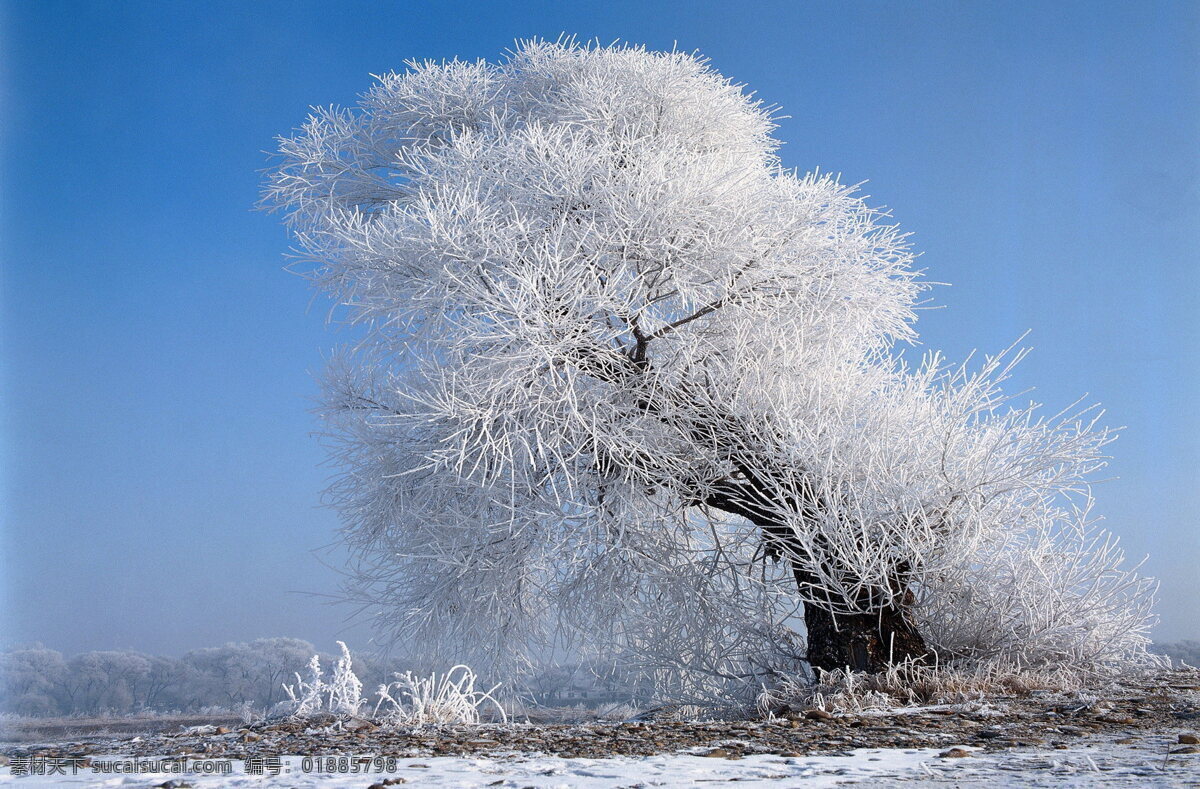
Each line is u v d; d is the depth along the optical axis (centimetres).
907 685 647
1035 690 623
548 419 774
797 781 283
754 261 840
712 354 852
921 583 754
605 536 792
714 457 801
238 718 1103
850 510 711
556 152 866
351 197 1154
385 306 830
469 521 827
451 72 1188
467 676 613
